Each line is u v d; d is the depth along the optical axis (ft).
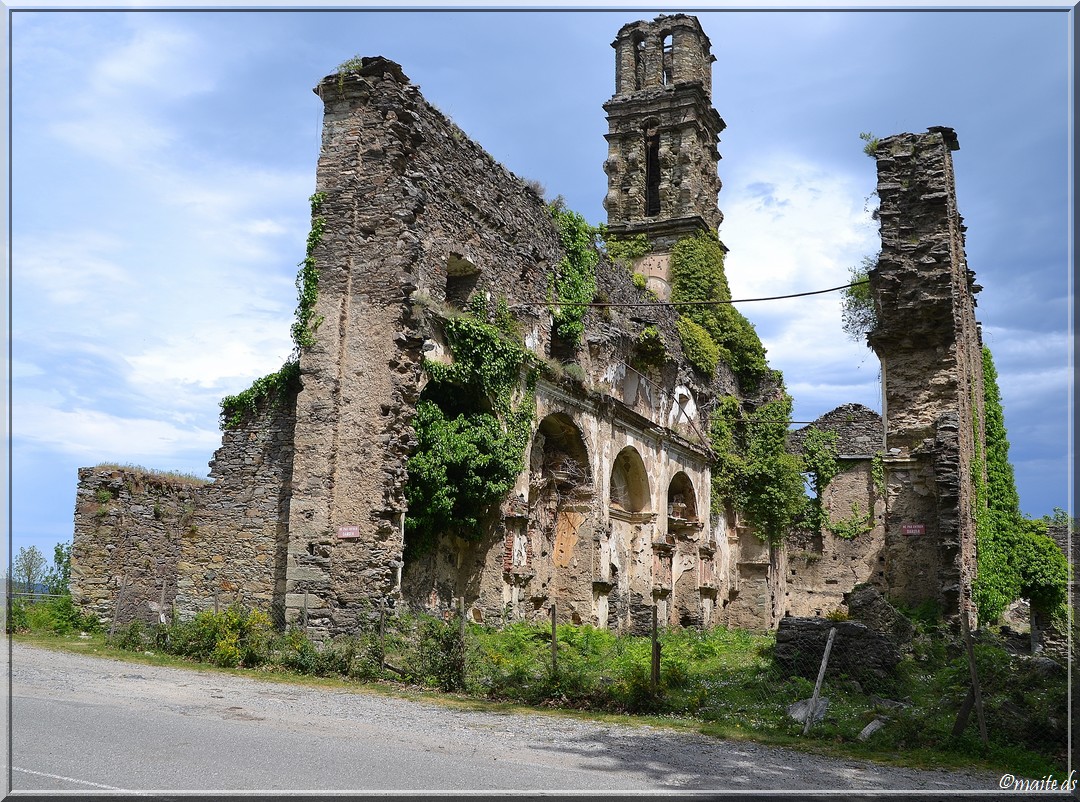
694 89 142.41
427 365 69.00
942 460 76.13
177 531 77.97
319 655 54.54
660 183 142.41
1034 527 122.42
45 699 39.22
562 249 91.76
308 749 31.73
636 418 102.12
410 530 69.87
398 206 67.26
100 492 79.00
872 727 42.70
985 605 87.86
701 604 114.83
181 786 25.81
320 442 65.36
